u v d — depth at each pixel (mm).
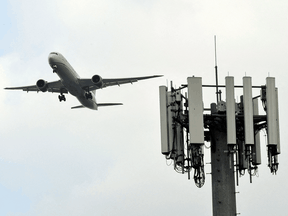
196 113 52469
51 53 131000
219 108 55750
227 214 53062
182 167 55906
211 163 55469
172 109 56250
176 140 56438
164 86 55969
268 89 55094
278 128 55688
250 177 58562
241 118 56438
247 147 56344
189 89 53031
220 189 53844
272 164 55969
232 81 53656
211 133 55781
